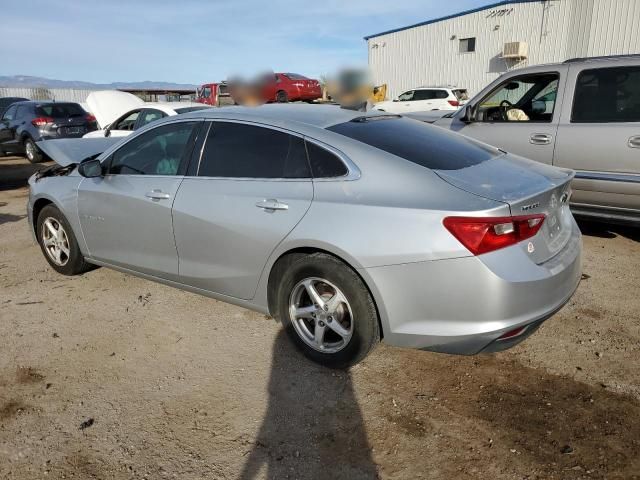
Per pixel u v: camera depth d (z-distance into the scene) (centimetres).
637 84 506
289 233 307
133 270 413
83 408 286
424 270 269
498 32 2536
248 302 347
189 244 360
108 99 1220
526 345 342
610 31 2258
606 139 512
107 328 376
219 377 313
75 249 453
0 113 2281
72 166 471
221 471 240
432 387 299
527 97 621
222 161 353
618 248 530
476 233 259
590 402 282
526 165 338
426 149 320
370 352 303
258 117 348
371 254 278
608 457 243
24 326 381
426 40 2788
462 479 233
